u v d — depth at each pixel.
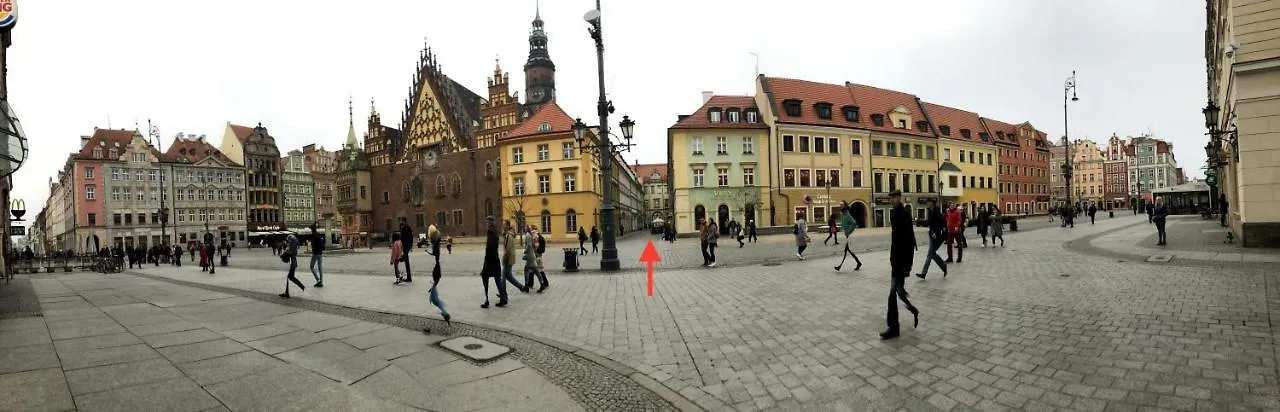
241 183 86.25
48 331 7.53
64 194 91.38
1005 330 6.42
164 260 39.59
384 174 70.69
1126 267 11.75
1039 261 13.79
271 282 15.91
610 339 6.79
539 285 12.83
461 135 62.38
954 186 61.22
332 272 19.69
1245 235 14.65
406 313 8.98
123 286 15.73
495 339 6.83
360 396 4.67
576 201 51.16
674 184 50.59
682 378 5.13
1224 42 18.09
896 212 6.38
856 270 13.58
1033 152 81.50
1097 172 122.69
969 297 8.76
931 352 5.64
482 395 4.70
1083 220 46.00
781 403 4.41
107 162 74.88
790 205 50.47
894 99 61.25
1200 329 6.04
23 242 173.38
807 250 21.47
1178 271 10.70
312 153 112.19
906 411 4.14
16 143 10.55
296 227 93.75
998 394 4.39
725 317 7.93
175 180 79.94
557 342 6.62
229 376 5.25
